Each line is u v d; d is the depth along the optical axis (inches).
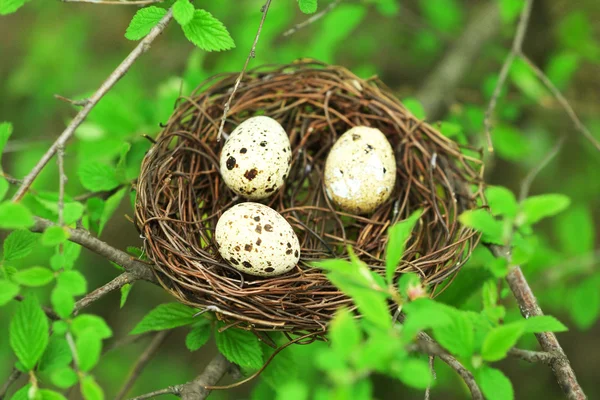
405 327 17.0
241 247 20.4
